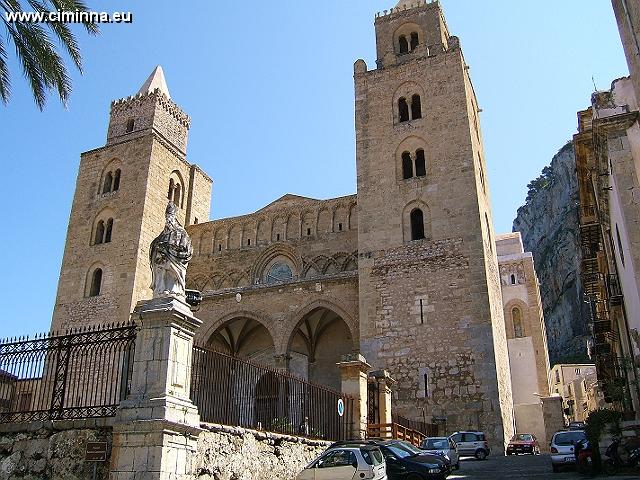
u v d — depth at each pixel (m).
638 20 13.48
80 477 13.52
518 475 21.64
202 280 49.94
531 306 69.25
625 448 19.91
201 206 54.19
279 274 47.78
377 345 36.38
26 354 16.23
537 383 65.25
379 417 26.78
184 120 53.88
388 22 48.47
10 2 18.36
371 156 42.38
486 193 45.75
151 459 12.77
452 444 25.75
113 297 43.50
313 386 21.38
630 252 19.66
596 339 34.75
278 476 17.27
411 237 38.84
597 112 23.92
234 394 16.70
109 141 51.12
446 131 40.75
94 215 47.72
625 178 20.20
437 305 35.94
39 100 20.28
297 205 48.97
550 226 144.25
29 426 14.81
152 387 13.64
